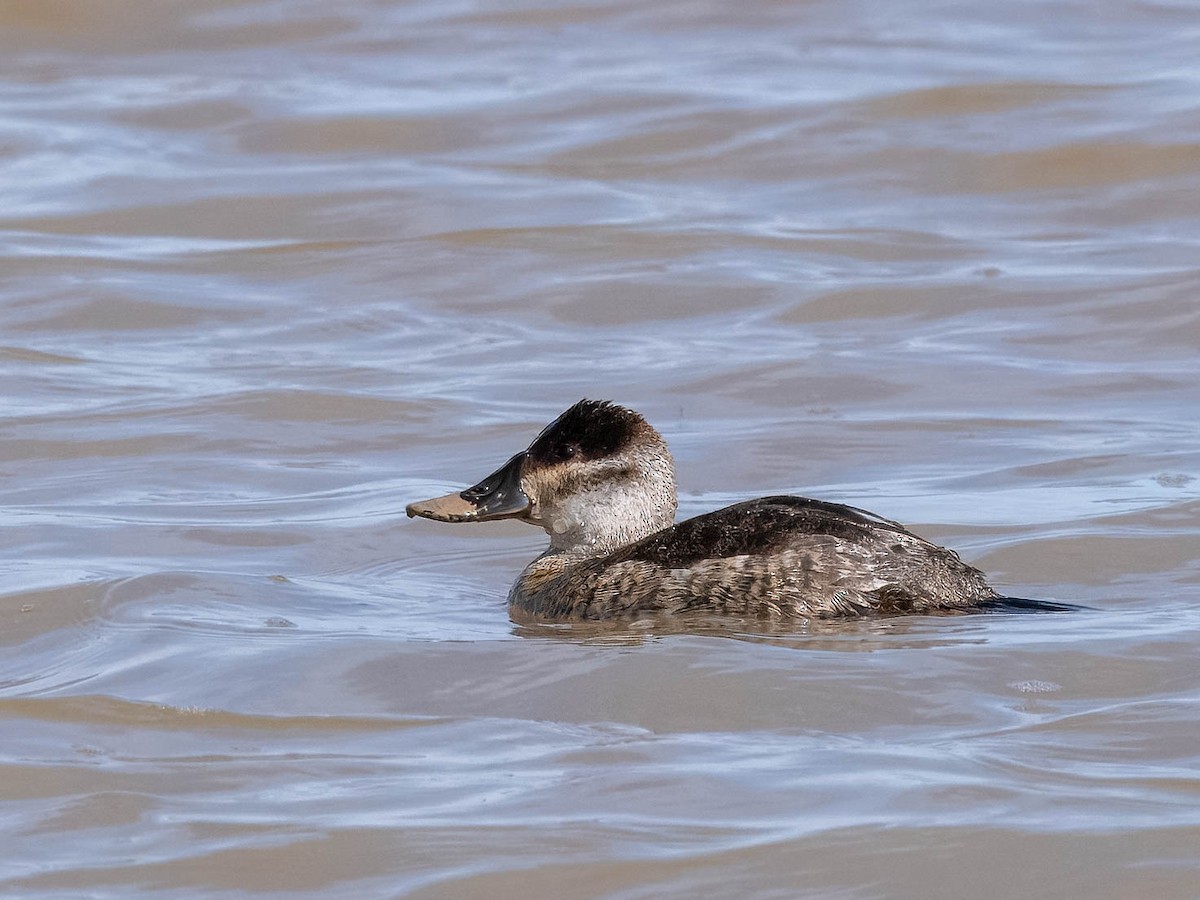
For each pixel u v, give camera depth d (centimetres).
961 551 1236
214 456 1531
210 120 2697
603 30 3098
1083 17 3064
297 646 1036
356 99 2769
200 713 930
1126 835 762
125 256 2158
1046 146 2462
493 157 2523
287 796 821
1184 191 2311
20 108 2767
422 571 1251
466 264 2127
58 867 759
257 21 3144
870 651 973
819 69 2827
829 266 2094
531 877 739
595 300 2005
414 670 984
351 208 2331
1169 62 2783
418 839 771
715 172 2452
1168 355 1783
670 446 1554
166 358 1817
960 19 3081
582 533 1166
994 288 1998
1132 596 1129
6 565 1231
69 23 3130
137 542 1297
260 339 1886
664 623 1053
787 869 741
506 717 911
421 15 3181
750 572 1048
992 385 1700
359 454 1545
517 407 1662
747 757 847
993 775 819
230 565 1246
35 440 1564
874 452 1525
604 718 903
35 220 2295
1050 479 1420
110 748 887
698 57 2919
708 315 1947
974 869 740
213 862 759
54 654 1047
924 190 2364
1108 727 870
